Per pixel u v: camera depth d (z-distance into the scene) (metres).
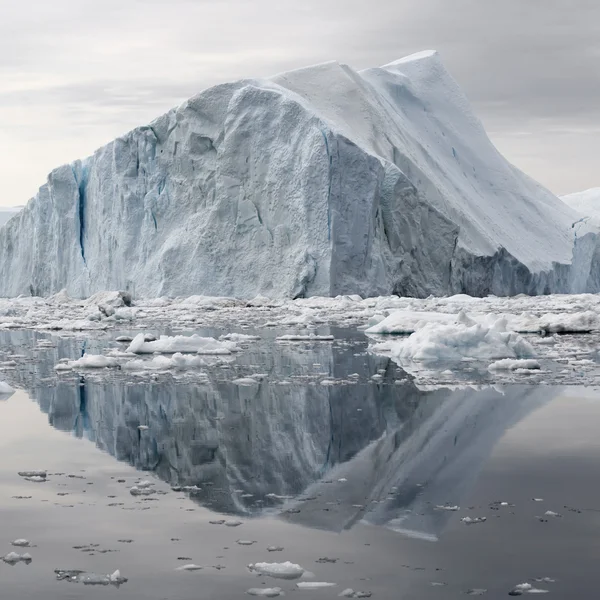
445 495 6.14
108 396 11.12
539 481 6.46
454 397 10.81
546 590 4.25
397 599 4.14
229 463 7.28
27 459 7.41
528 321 23.22
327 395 11.16
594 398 10.56
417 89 70.75
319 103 57.25
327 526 5.38
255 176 48.28
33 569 4.59
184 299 44.75
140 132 51.59
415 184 56.03
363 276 47.22
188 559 4.74
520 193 70.44
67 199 55.41
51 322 29.62
